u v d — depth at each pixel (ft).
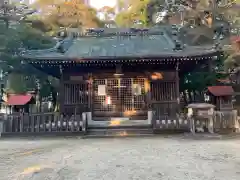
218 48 55.21
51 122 46.44
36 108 78.38
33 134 45.21
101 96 58.54
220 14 79.10
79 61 53.16
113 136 45.16
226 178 18.48
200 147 32.27
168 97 56.59
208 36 79.20
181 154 27.66
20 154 28.86
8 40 69.31
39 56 53.11
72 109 56.65
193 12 83.71
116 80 58.75
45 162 24.31
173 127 46.16
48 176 19.47
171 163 23.30
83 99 57.06
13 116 45.60
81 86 57.47
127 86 58.75
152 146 33.40
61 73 57.41
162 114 55.72
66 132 45.57
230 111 45.91
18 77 74.18
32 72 77.25
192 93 82.12
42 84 82.74
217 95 48.24
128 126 49.24
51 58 52.37
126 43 66.54
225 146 32.86
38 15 99.91
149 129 47.60
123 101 58.44
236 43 59.93
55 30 97.50
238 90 65.92
